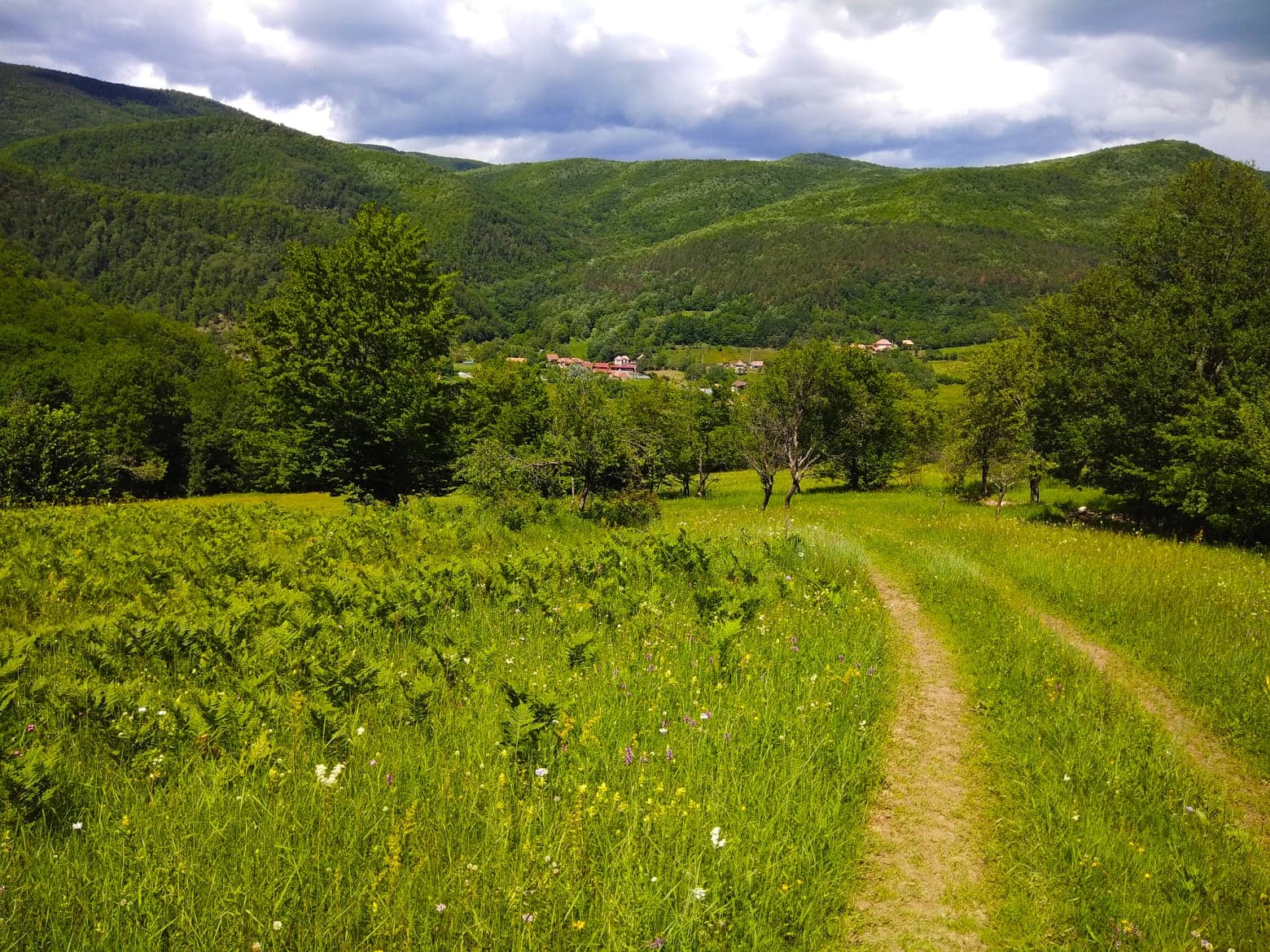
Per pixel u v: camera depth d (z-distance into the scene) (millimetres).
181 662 6699
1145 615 9961
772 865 3986
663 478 23922
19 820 3840
